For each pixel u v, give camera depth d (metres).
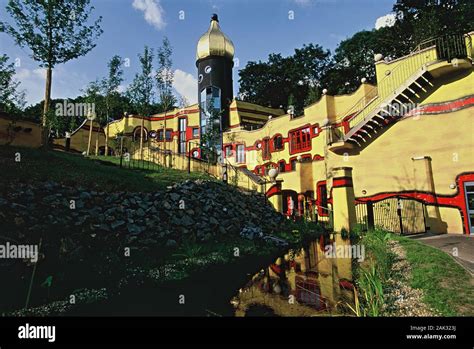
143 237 10.53
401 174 16.83
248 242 12.88
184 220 12.73
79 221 9.49
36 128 15.58
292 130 25.70
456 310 4.43
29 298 5.90
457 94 15.02
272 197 18.86
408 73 17.28
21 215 8.43
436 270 6.17
